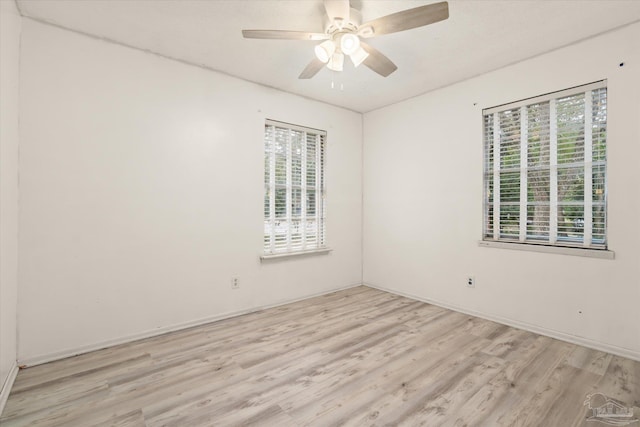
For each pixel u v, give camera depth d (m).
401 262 3.95
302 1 2.03
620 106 2.31
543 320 2.72
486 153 3.16
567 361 2.24
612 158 2.36
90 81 2.42
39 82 2.22
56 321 2.28
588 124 2.49
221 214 3.11
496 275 3.04
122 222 2.56
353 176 4.35
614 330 2.35
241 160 3.24
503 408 1.73
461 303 3.32
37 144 2.21
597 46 2.41
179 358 2.31
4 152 1.84
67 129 2.33
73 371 2.12
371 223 4.34
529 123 2.85
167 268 2.79
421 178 3.71
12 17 1.97
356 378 2.04
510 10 2.11
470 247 3.24
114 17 2.20
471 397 1.83
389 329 2.86
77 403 1.78
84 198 2.40
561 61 2.60
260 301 3.40
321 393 1.88
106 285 2.49
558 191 2.68
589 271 2.47
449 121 3.41
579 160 2.55
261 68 3.02
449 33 2.39
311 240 3.92
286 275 3.63
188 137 2.91
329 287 4.07
